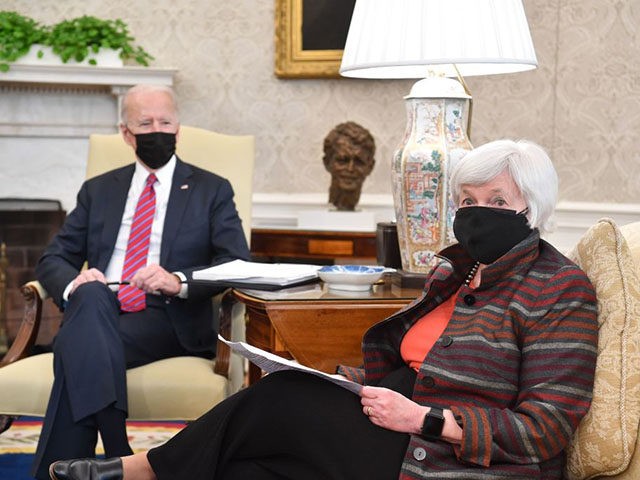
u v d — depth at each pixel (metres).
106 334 2.71
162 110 3.17
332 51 4.53
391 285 2.75
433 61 2.42
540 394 1.82
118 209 3.22
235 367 2.92
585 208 4.12
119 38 4.50
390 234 2.84
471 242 1.99
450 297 2.12
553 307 1.88
